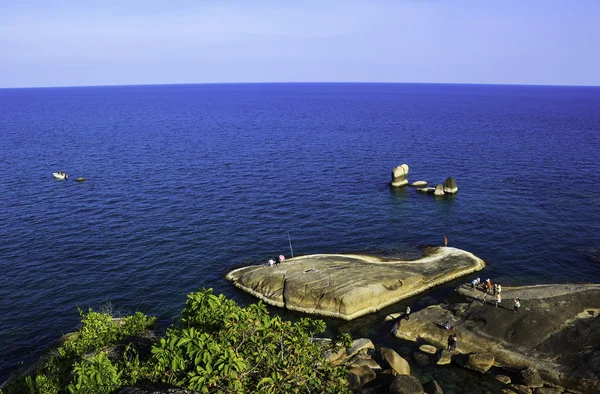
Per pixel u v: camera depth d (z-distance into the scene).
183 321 23.56
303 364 21.33
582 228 64.81
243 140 141.25
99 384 17.00
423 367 36.06
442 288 49.12
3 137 143.38
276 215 71.50
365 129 166.50
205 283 50.75
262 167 102.19
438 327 40.28
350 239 62.59
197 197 79.81
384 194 82.69
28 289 48.09
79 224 66.00
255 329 21.80
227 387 17.80
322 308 44.66
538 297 42.47
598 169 96.88
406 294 47.47
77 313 44.16
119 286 49.38
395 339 40.34
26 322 42.44
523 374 33.62
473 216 70.75
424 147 126.75
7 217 67.94
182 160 109.38
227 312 22.25
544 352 35.59
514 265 54.50
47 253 56.38
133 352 27.48
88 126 177.75
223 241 61.38
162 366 19.05
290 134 154.25
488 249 59.00
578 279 50.78
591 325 37.41
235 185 87.38
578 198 78.06
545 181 88.81
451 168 100.94
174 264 54.69
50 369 28.28
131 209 72.94
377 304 45.34
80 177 90.56
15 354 37.91
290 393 19.80
